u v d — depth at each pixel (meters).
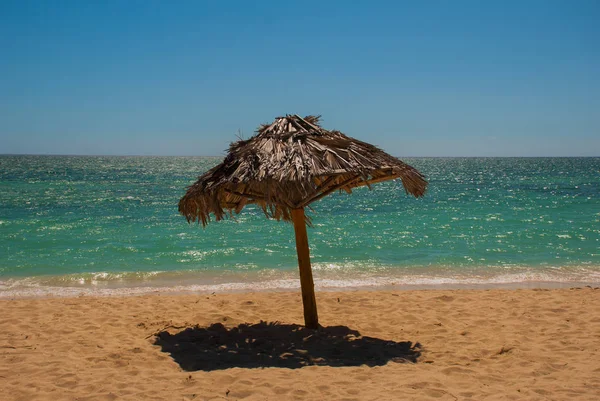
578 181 51.47
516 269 10.70
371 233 15.88
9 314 6.73
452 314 6.66
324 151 5.13
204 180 5.35
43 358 4.96
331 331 5.94
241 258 12.07
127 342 5.50
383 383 4.21
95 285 9.41
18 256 12.26
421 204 26.52
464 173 74.56
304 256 5.93
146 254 12.56
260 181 4.77
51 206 25.27
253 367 4.73
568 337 5.54
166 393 4.07
